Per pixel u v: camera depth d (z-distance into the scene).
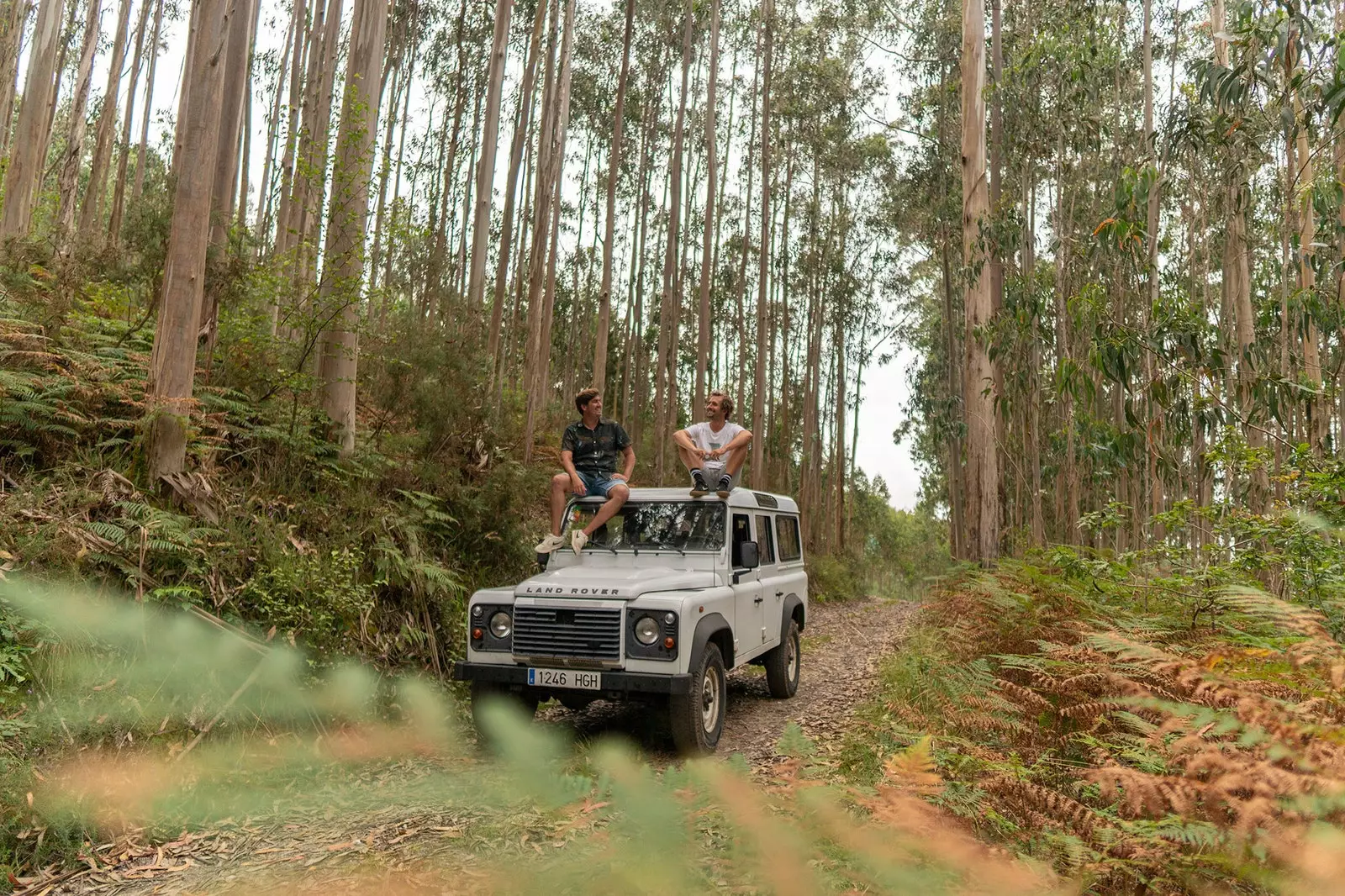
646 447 23.48
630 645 5.59
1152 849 2.38
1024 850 2.69
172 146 26.55
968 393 14.09
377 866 3.41
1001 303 16.67
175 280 6.87
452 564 8.53
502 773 4.71
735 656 6.46
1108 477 14.21
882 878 1.75
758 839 1.68
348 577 6.62
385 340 9.58
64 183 15.15
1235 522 6.50
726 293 36.12
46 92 11.55
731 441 7.36
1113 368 9.45
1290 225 13.51
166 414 6.52
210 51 7.04
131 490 6.14
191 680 5.06
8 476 5.93
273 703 5.30
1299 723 2.39
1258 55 8.65
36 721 4.27
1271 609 3.25
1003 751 3.86
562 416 20.70
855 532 47.66
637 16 27.52
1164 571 7.02
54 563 5.14
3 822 3.68
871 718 5.13
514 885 1.94
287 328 9.12
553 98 21.50
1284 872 2.02
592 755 4.93
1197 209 19.39
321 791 4.71
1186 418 9.09
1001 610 6.17
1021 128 20.33
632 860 1.62
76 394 6.73
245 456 7.64
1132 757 3.01
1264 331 13.34
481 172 17.23
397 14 23.92
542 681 5.62
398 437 8.90
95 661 4.80
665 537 6.95
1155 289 15.63
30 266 7.80
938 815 2.05
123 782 4.20
